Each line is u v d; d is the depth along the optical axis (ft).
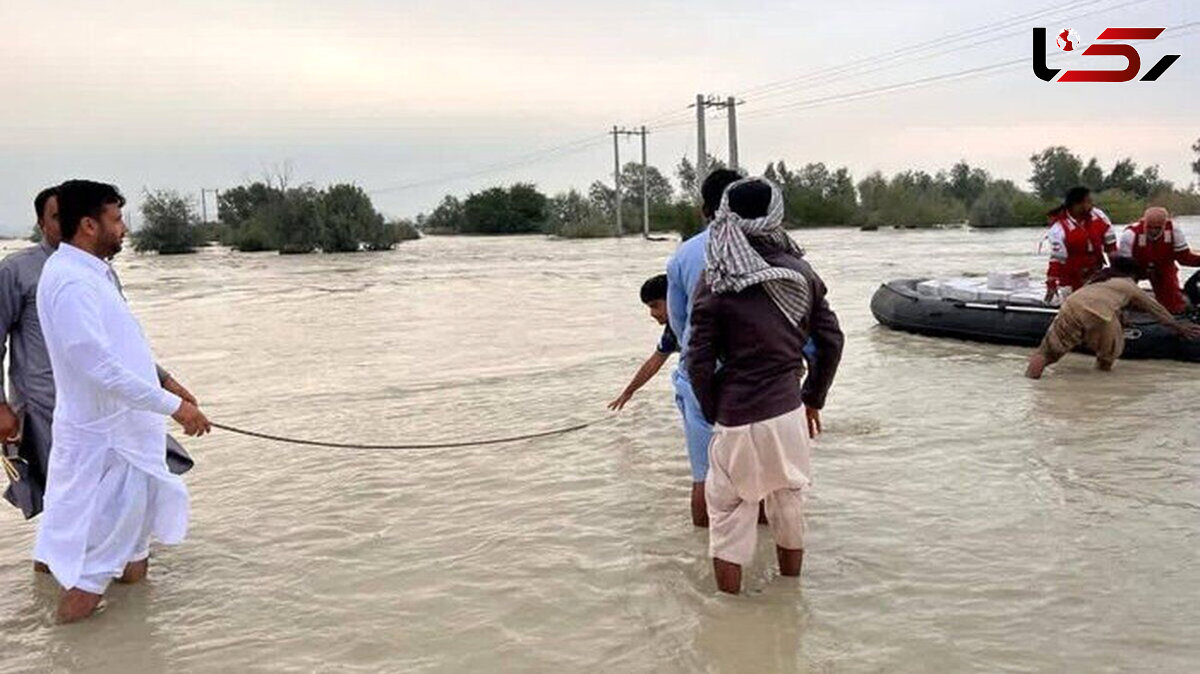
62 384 15.14
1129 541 16.57
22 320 16.63
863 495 19.62
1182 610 13.94
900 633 13.61
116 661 13.79
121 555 15.61
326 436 27.71
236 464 24.68
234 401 33.88
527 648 13.71
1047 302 37.29
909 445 23.34
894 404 28.12
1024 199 215.92
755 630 13.93
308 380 37.86
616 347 44.42
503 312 62.34
